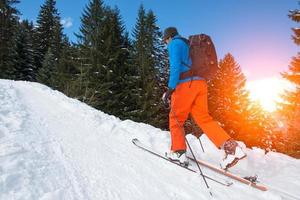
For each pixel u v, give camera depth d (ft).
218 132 15.11
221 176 14.78
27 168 11.27
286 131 76.43
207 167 15.65
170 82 15.08
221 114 124.06
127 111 112.16
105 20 123.03
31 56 173.47
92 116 22.94
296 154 72.02
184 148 15.20
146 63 121.29
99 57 113.70
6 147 12.71
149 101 109.40
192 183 13.43
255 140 116.26
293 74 80.59
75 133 17.74
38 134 15.80
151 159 15.56
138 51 136.98
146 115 109.19
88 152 14.78
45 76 154.40
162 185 12.69
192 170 14.76
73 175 11.84
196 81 15.25
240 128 120.26
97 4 127.75
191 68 15.29
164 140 18.93
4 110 19.49
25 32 187.21
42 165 11.91
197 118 15.56
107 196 10.91
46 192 10.07
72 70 131.75
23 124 16.99
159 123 108.68
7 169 10.76
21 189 9.82
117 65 116.88
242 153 14.61
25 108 21.90
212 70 15.55
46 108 23.70
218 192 12.89
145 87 113.91
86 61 116.78
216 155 18.81
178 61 15.02
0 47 148.15
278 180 16.62
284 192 14.46
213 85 127.34
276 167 18.92
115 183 12.03
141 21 146.00
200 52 15.28
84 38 121.19
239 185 13.94
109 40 115.96
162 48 143.13
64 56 136.26
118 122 22.76
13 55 159.63
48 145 14.39
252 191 13.52
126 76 116.67
